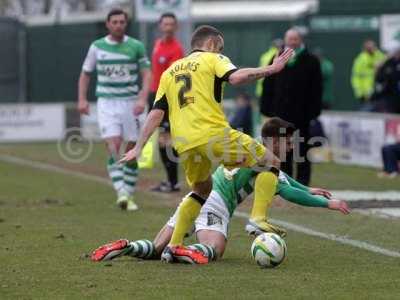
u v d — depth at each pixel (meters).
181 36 54.72
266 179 22.75
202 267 21.80
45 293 19.14
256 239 21.97
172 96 21.64
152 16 54.72
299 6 89.69
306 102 35.69
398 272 21.30
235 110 60.19
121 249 22.47
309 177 36.34
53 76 77.69
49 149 62.06
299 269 21.61
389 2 78.75
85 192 38.38
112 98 32.91
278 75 35.62
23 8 98.88
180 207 22.19
